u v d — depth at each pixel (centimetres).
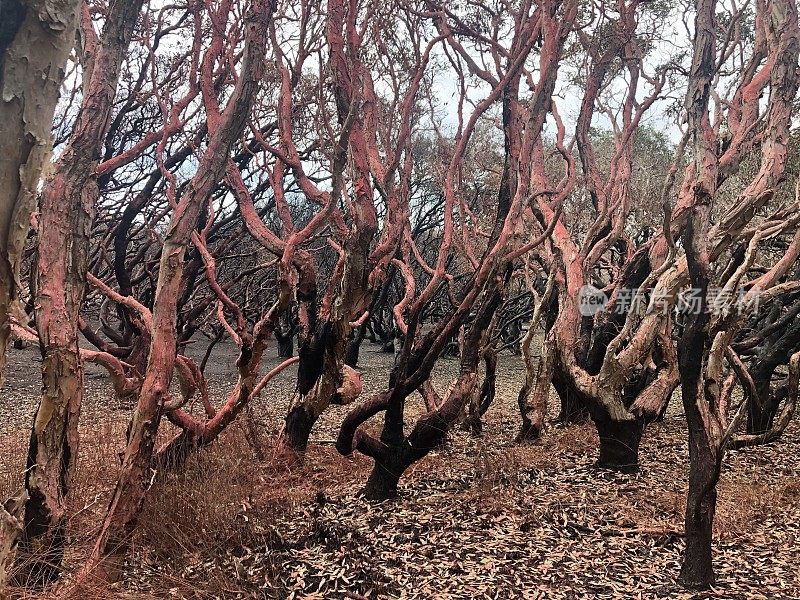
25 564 293
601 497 548
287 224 531
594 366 760
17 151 173
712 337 412
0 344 181
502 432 828
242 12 516
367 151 522
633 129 679
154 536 385
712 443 386
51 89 178
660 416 830
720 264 698
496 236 547
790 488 557
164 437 604
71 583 305
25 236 179
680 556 430
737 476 600
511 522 488
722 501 525
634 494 553
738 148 479
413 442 533
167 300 342
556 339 659
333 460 646
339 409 963
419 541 448
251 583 372
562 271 694
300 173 540
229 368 1442
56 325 313
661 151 1116
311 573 393
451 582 388
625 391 751
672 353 644
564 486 580
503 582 389
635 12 688
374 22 594
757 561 421
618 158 684
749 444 618
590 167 746
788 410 625
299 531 457
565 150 632
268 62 623
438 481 591
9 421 851
